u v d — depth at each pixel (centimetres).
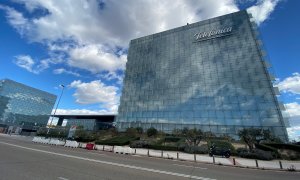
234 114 4678
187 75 5969
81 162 1241
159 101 6141
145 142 3447
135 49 7919
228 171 1402
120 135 4928
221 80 5269
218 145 3253
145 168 1202
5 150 1553
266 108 4362
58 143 3666
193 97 5525
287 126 4066
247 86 4812
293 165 1773
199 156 2197
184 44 6569
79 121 10175
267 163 1842
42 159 1239
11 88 11119
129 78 7412
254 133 3359
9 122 10769
